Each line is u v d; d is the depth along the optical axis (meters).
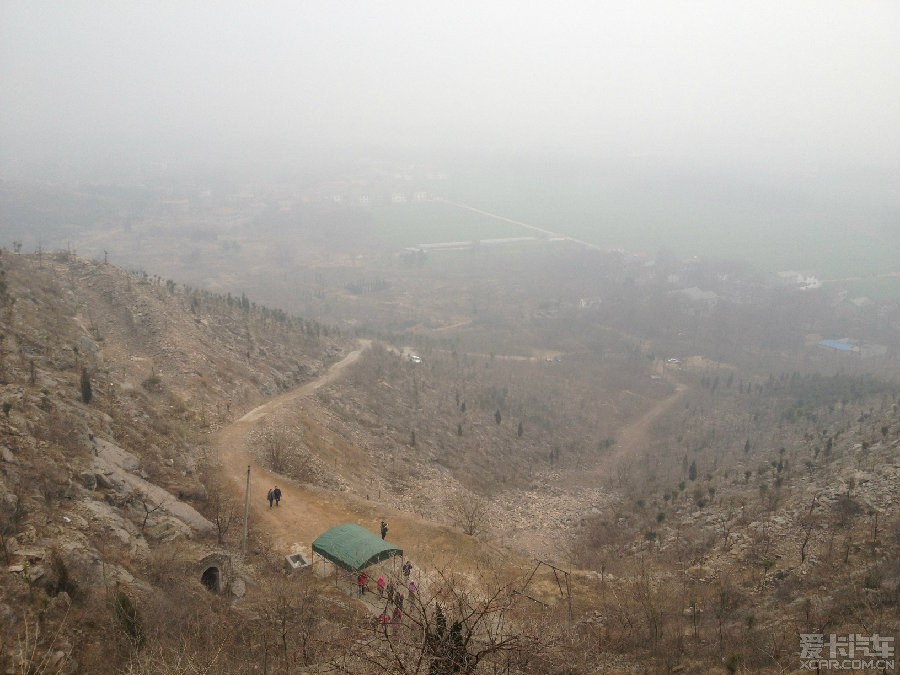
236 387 77.50
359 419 86.75
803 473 65.69
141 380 66.50
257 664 28.56
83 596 28.61
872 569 36.56
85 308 80.31
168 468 49.69
